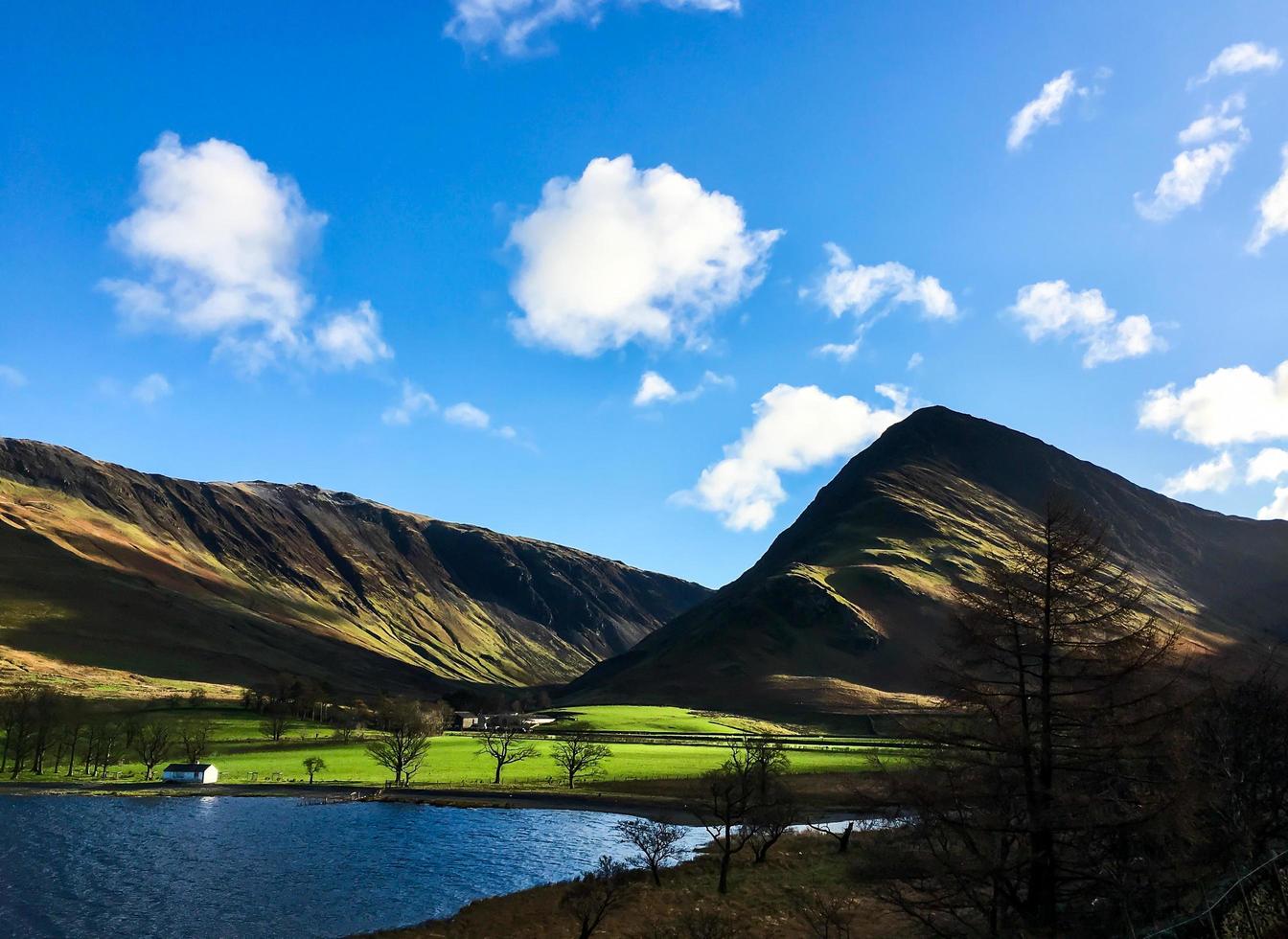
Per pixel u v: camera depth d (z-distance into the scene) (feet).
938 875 94.07
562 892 194.08
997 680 101.40
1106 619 98.84
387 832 277.23
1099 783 97.04
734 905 168.76
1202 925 80.07
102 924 175.94
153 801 344.28
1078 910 96.89
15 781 400.67
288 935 168.86
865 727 652.48
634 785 370.32
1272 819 115.44
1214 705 122.72
